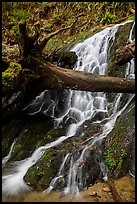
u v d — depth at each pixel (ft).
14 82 14.80
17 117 19.35
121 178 14.20
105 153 15.34
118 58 15.90
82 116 19.67
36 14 35.94
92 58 22.31
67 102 20.97
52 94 20.97
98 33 24.18
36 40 15.03
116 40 21.11
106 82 15.64
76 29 30.12
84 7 32.04
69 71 15.71
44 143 17.07
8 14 36.27
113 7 28.43
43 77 15.60
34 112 20.33
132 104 17.06
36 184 14.37
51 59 18.49
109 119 18.11
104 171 14.64
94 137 16.51
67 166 14.76
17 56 15.81
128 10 27.17
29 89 16.49
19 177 15.12
